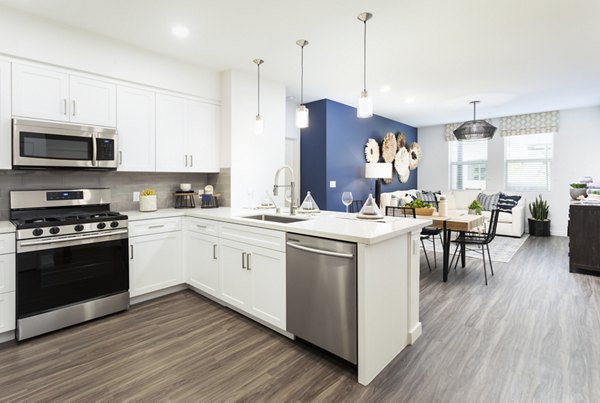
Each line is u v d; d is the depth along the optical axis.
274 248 2.36
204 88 3.76
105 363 2.07
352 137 5.95
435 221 3.71
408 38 3.05
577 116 6.25
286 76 4.13
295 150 5.71
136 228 3.01
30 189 2.86
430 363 2.05
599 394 1.73
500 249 5.32
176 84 3.51
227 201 3.87
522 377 1.89
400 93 5.01
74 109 2.83
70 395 1.75
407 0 2.40
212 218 2.98
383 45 3.21
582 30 2.90
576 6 2.49
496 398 1.71
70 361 2.09
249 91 4.00
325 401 1.71
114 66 3.04
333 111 5.49
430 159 8.19
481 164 7.49
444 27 2.83
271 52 3.36
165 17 2.65
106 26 2.80
